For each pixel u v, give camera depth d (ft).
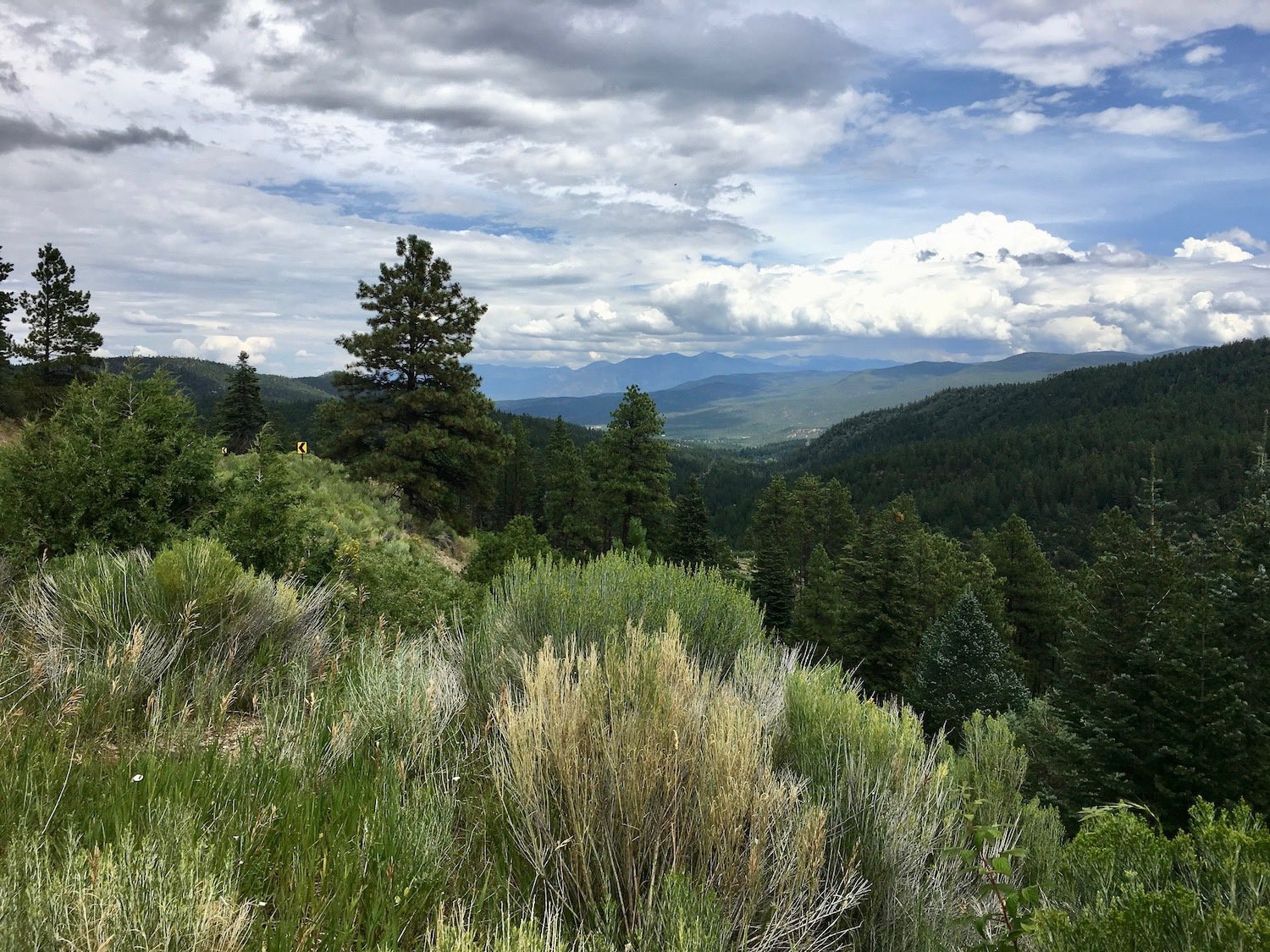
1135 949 5.58
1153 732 54.03
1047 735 64.39
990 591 144.46
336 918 6.00
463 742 11.24
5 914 4.95
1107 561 72.08
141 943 4.96
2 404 95.50
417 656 13.93
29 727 9.66
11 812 6.82
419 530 75.56
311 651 15.98
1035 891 6.56
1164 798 52.03
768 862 7.87
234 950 5.26
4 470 21.58
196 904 5.36
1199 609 59.93
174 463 23.91
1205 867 6.99
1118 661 65.00
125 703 11.30
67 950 4.91
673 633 12.35
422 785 8.97
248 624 15.26
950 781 10.85
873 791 9.43
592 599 14.96
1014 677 94.63
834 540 252.83
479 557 53.62
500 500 243.40
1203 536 120.98
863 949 8.23
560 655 13.35
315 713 11.12
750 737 8.95
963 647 92.27
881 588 112.88
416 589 29.17
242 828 7.02
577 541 172.45
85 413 23.50
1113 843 7.45
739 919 7.11
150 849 5.82
